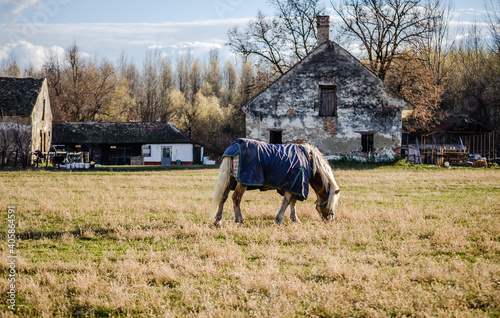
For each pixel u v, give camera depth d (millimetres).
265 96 31766
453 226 8453
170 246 6973
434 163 39781
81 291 4875
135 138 48094
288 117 31688
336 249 6805
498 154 47500
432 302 4531
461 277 5238
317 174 9172
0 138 34219
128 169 30500
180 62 77125
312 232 7785
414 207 11164
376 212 9961
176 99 63438
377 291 4805
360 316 4312
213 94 71562
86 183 17875
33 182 17984
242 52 41688
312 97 31578
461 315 4199
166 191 15141
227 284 5105
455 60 60000
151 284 5223
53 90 58562
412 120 44375
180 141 48125
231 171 8805
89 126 49500
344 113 31453
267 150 8781
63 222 9117
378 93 31328
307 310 4379
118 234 7664
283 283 5023
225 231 7977
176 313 4348
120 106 61719
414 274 5375
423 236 7738
